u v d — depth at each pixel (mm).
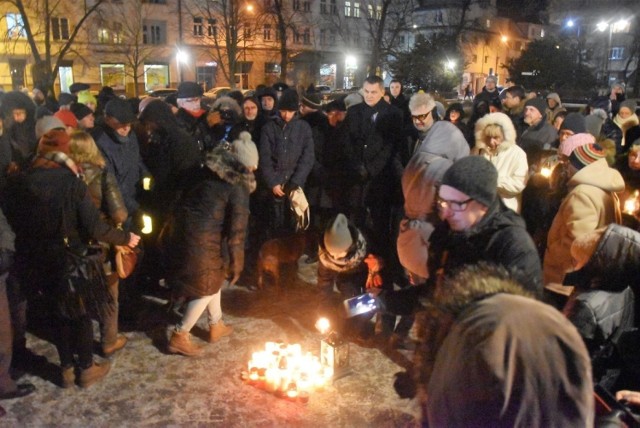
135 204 4781
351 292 4379
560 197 4238
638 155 4164
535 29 57844
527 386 1287
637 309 2488
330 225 4148
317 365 3969
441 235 2525
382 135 5688
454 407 1383
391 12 30359
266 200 6176
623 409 1776
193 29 39125
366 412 3566
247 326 4734
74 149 3844
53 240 3395
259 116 6457
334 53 45562
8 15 31172
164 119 4797
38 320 4730
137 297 5273
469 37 45094
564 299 3525
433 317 1836
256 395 3738
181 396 3717
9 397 3625
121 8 35750
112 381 3875
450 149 3637
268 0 38938
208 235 3900
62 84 34562
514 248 2248
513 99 7918
